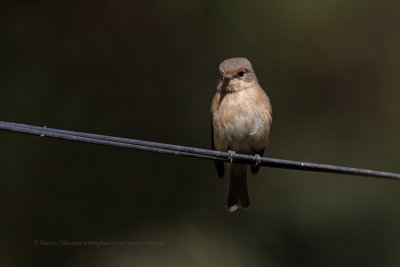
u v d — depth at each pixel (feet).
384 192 49.32
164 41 49.60
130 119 47.75
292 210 48.96
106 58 48.49
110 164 44.83
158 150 24.43
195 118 48.80
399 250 46.26
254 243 47.34
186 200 46.06
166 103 48.70
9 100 45.11
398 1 51.96
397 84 53.36
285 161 27.27
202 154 25.79
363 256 46.65
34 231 42.68
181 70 49.42
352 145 52.90
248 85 33.58
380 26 52.01
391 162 52.75
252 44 50.19
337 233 47.75
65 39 48.01
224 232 46.55
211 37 49.75
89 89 47.55
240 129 33.40
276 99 51.72
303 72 51.80
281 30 50.03
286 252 47.47
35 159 43.16
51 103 46.26
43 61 47.01
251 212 48.42
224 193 46.98
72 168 43.91
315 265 47.06
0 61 45.78
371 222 47.65
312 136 52.44
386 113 53.67
